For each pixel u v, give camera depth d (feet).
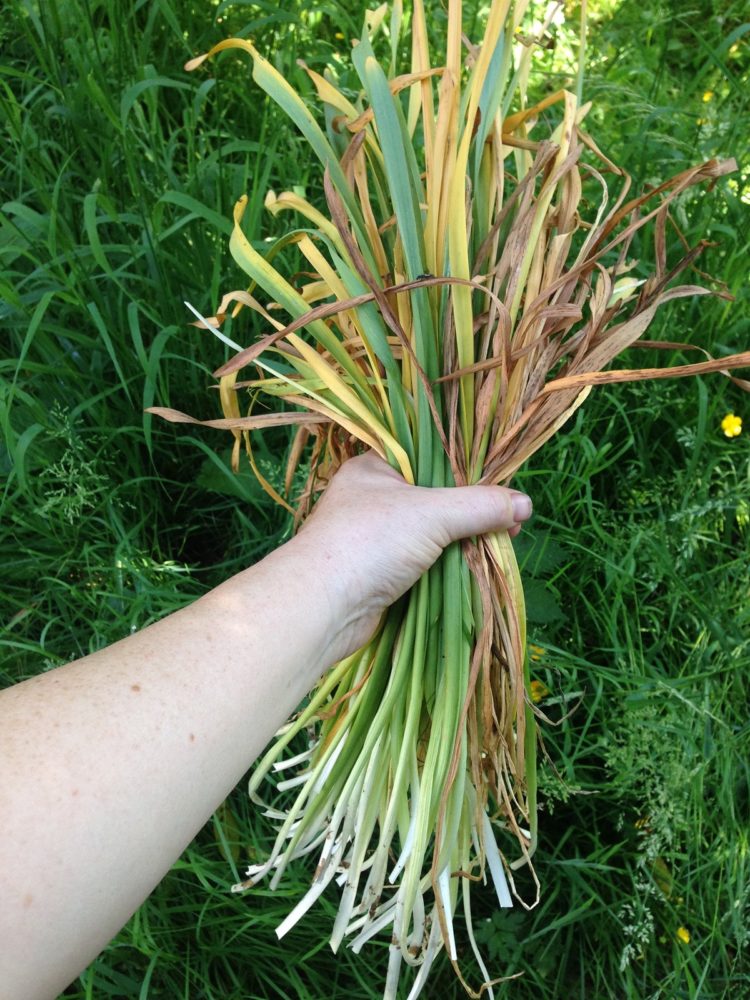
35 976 0.78
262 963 1.73
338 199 1.18
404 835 1.37
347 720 1.37
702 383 2.03
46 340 2.03
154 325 2.15
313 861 1.80
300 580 1.12
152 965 1.59
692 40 3.10
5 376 2.09
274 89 1.19
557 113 2.49
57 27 2.25
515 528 1.40
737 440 2.23
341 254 1.28
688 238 2.26
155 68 2.48
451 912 1.35
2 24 2.52
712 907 1.81
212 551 2.21
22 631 1.97
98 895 0.82
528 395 1.32
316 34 2.82
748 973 1.82
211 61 2.55
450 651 1.30
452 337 1.29
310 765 1.51
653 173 2.43
